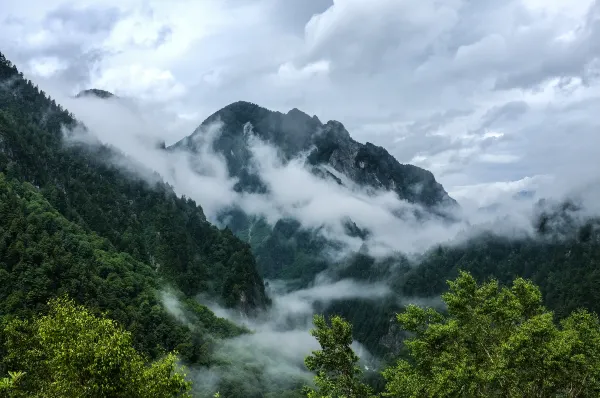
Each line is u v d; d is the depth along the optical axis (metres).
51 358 33.41
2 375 42.81
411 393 45.44
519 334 40.06
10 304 97.62
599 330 46.84
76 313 35.09
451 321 49.19
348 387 46.09
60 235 139.50
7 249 112.25
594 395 38.91
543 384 38.75
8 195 134.75
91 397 30.16
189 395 34.94
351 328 46.88
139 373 32.41
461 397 41.28
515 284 48.94
